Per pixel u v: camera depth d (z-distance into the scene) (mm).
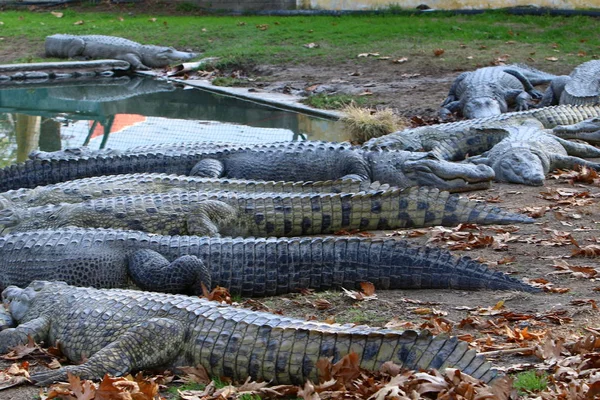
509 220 9695
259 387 5652
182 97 19547
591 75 16484
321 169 11953
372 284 7758
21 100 19625
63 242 8180
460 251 8805
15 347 6676
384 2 26516
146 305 6438
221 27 25891
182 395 5688
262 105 18188
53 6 31594
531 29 22750
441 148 13328
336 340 5586
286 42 23188
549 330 6477
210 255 7961
